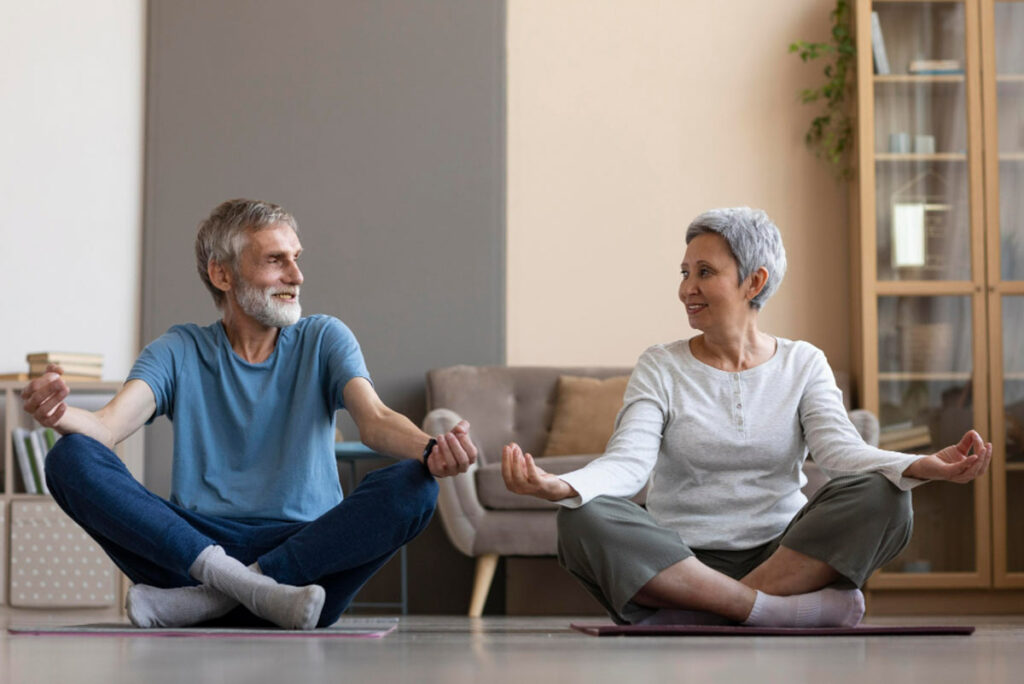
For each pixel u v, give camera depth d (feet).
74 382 16.03
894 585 16.35
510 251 18.33
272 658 4.69
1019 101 17.15
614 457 7.90
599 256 18.31
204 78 18.47
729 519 8.10
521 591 17.15
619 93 18.49
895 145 17.15
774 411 8.20
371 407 8.21
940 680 3.65
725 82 18.45
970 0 17.17
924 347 16.97
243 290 8.57
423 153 18.40
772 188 18.28
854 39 17.84
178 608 7.25
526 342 18.21
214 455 8.54
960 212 17.08
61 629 7.01
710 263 8.32
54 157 18.11
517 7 18.62
